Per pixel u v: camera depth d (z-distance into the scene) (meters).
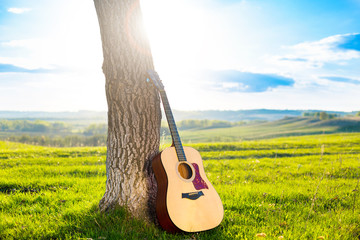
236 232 4.00
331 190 6.50
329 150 17.53
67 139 108.38
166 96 4.19
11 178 7.28
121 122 4.14
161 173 3.89
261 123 180.75
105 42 4.12
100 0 4.06
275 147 18.70
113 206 4.16
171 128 4.17
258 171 9.24
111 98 4.17
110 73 4.13
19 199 5.47
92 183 6.90
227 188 6.54
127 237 3.58
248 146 18.31
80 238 3.55
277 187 6.87
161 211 3.75
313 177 8.35
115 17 4.03
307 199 5.81
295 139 30.86
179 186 3.81
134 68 4.12
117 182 4.20
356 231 4.15
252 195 5.95
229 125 189.75
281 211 4.89
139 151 4.19
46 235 3.78
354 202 5.20
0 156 11.77
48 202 5.37
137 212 4.11
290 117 181.38
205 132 140.12
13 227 4.06
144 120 4.21
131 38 4.09
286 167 10.02
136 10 4.16
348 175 8.90
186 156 4.13
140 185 4.20
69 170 8.59
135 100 4.14
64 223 4.11
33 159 10.87
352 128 113.25
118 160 4.19
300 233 3.97
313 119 159.75
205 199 3.89
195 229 3.67
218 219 3.87
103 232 3.67
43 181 6.99
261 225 4.30
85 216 4.22
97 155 12.71
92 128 193.62
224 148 17.59
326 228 4.21
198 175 4.05
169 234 3.74
